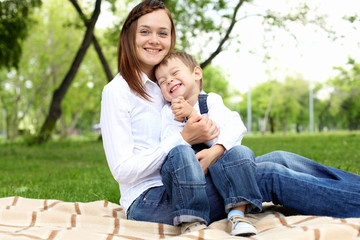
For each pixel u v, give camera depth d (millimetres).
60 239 2004
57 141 16859
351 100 45562
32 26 17641
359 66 10094
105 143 2391
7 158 9977
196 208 2137
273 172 2383
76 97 35969
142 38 2555
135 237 2068
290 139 15289
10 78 32156
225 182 2219
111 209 2961
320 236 1801
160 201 2328
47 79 33281
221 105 2625
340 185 2301
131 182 2373
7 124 37094
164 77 2635
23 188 4699
